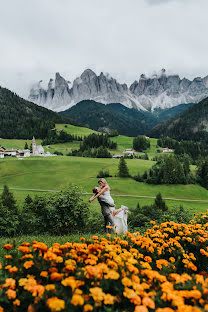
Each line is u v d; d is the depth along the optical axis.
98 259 3.69
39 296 2.55
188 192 84.12
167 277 3.63
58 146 192.75
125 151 187.38
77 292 2.57
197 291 2.71
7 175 99.50
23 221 11.38
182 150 174.62
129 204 61.81
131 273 3.20
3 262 3.99
